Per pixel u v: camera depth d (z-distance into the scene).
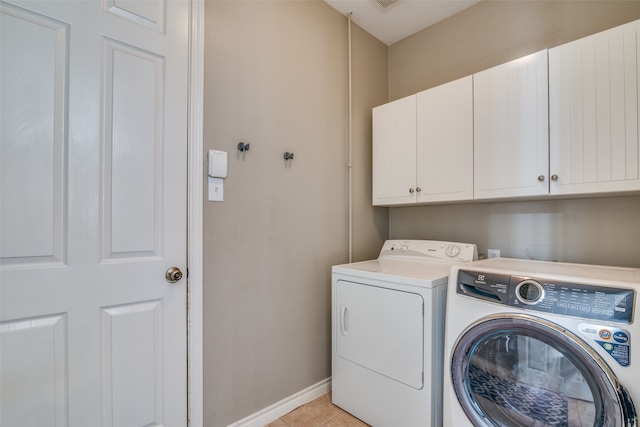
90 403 1.13
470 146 1.74
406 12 2.14
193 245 1.39
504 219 1.93
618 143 1.30
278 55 1.75
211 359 1.45
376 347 1.58
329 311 2.01
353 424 1.64
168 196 1.33
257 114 1.65
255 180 1.64
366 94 2.33
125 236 1.22
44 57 1.05
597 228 1.61
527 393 1.12
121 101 1.21
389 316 1.53
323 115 2.00
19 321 1.01
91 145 1.14
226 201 1.52
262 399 1.65
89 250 1.14
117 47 1.20
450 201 1.89
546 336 1.05
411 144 2.02
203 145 1.43
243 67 1.59
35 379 1.04
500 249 1.94
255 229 1.63
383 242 2.46
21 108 1.01
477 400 1.21
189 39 1.39
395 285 1.50
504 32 1.93
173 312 1.34
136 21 1.25
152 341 1.28
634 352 0.91
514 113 1.58
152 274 1.28
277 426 1.63
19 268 1.01
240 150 1.57
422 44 2.33
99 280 1.16
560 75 1.45
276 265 1.73
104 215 1.17
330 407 1.80
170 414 1.32
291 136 1.81
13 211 1.00
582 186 1.38
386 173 2.15
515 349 1.16
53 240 1.07
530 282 1.11
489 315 1.18
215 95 1.47
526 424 1.12
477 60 2.05
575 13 1.68
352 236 2.19
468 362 1.23
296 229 1.83
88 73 1.13
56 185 1.08
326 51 2.03
